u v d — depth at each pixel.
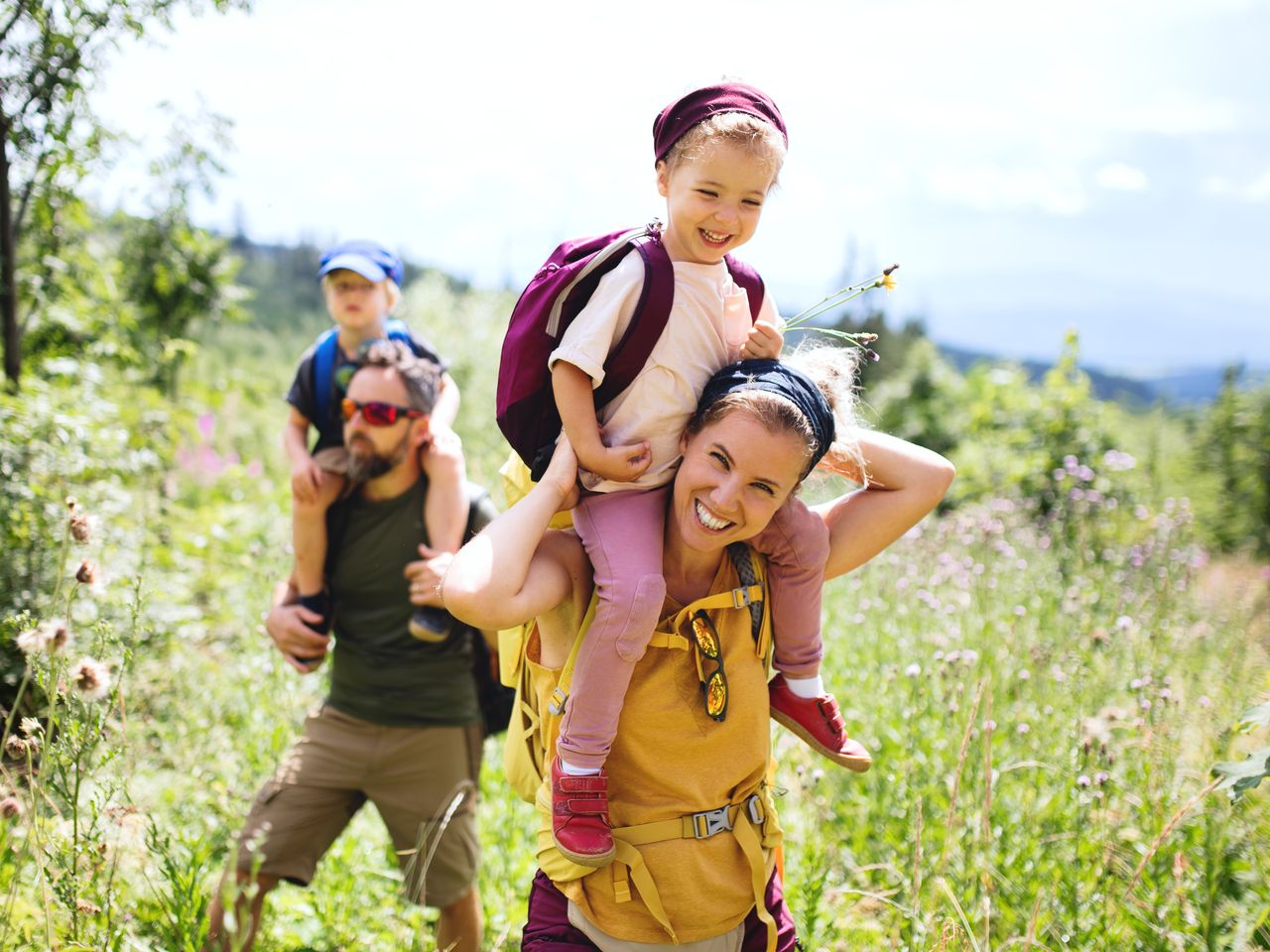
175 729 4.59
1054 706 4.27
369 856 4.07
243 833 3.26
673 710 2.20
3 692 4.20
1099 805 3.39
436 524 3.50
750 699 2.27
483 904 3.79
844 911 3.52
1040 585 5.74
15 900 2.77
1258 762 2.64
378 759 3.38
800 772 3.82
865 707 4.77
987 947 2.82
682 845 2.19
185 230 8.23
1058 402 10.80
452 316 15.09
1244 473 15.47
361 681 3.42
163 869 2.96
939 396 17.72
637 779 2.22
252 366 20.62
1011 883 3.29
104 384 6.87
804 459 2.09
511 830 4.07
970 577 5.69
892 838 3.72
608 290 2.17
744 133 2.09
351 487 3.53
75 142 4.87
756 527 2.13
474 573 2.07
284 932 3.48
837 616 6.05
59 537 4.69
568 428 2.16
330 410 3.93
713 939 2.24
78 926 2.61
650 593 2.09
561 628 2.30
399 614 3.44
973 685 4.21
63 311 6.32
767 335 2.26
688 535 2.15
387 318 4.40
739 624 2.28
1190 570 6.21
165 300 8.55
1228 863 3.36
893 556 6.17
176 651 5.31
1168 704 3.89
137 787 3.95
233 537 7.33
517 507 2.17
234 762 4.42
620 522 2.18
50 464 4.84
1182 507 7.44
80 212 6.16
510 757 2.58
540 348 2.25
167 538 6.79
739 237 2.18
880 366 27.77
